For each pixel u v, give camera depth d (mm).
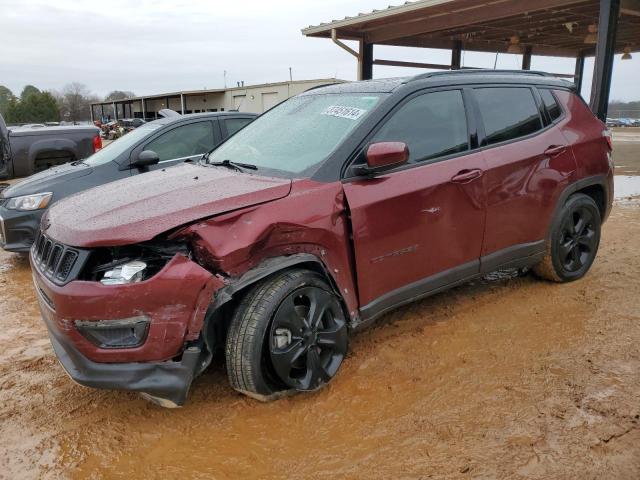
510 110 4254
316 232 3082
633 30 13273
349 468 2557
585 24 12805
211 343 2928
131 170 6137
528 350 3645
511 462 2551
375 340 3842
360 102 3752
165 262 2766
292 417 2967
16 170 9352
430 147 3707
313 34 13297
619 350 3613
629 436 2709
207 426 2918
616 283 4867
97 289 2631
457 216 3742
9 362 3777
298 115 4070
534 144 4270
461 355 3598
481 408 2994
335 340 3221
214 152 4328
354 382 3289
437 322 4109
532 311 4285
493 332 3928
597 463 2525
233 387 3027
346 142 3387
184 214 2801
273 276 2994
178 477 2541
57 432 2920
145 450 2748
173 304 2670
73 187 5914
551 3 9742
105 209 3037
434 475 2486
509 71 4508
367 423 2896
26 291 5387
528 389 3166
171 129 6434
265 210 2947
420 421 2895
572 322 4066
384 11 11211
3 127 9125
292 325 2998
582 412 2920
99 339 2678
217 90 30844
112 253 2795
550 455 2588
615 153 17422
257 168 3586
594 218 4859
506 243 4152
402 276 3535
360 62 13398
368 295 3383
